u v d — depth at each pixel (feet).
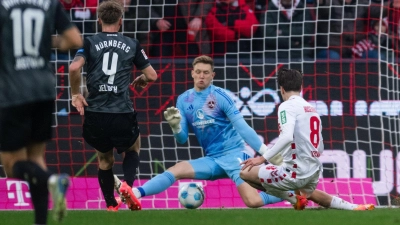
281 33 129.90
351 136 105.29
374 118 106.22
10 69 46.96
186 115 85.05
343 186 100.17
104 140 76.89
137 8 123.65
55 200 44.47
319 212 71.72
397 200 98.22
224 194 97.40
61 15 49.88
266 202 82.28
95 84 75.51
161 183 80.64
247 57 127.65
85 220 62.28
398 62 119.96
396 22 130.11
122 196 75.15
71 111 111.75
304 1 129.49
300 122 73.36
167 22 128.16
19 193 97.40
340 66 111.14
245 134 81.25
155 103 110.73
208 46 127.85
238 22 128.16
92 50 75.72
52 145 105.09
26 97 46.78
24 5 47.78
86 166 104.12
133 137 77.41
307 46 129.18
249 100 110.42
